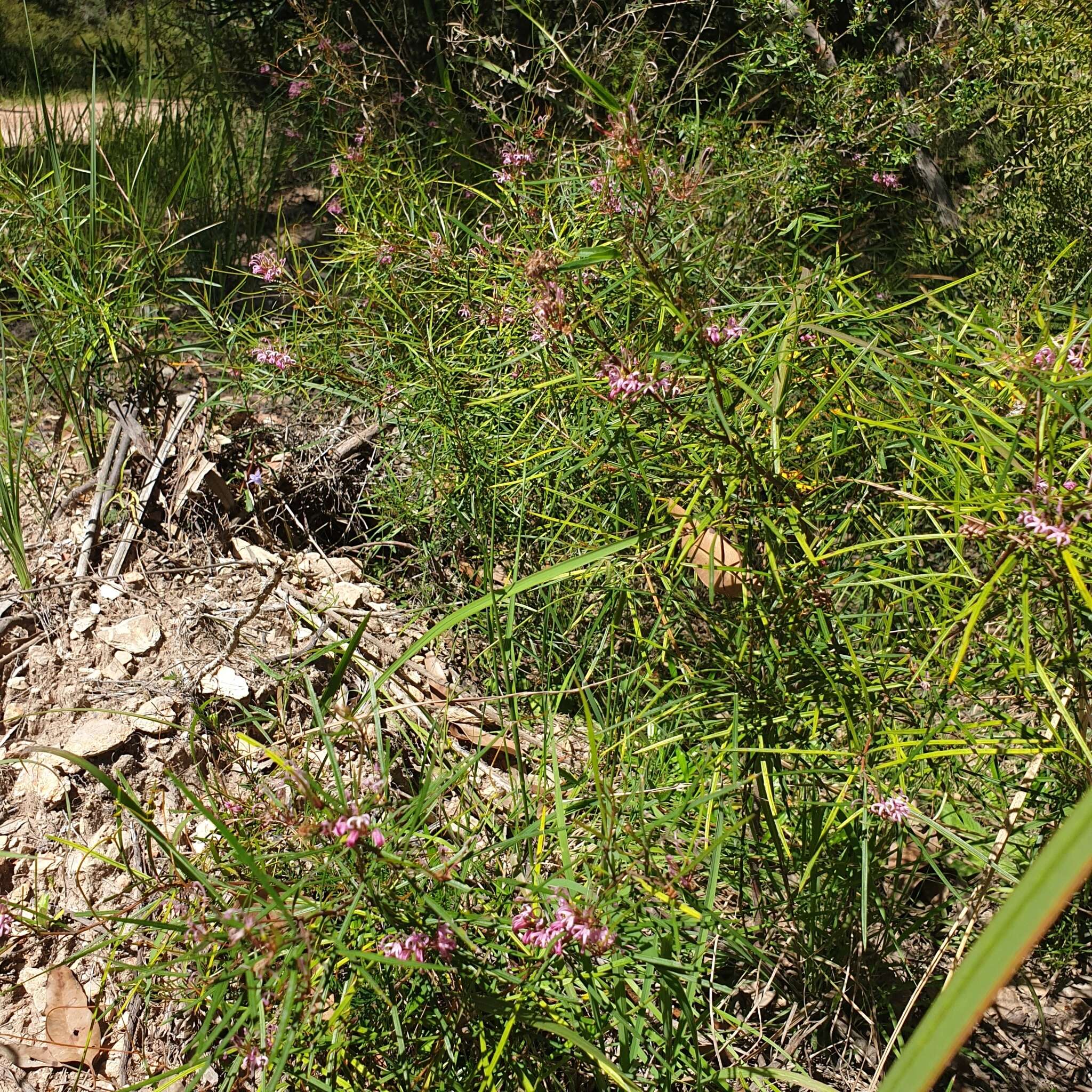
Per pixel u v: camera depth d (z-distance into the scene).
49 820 2.37
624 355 2.18
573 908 1.66
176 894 1.99
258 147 6.12
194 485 3.15
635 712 2.45
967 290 4.08
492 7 5.09
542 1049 1.90
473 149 4.81
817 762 2.12
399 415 3.23
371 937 1.76
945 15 4.68
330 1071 1.77
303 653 2.74
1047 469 1.75
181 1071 1.74
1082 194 3.92
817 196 4.14
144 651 2.71
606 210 2.86
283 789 2.33
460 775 1.99
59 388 3.19
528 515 3.04
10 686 2.61
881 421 2.28
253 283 4.84
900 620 2.42
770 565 2.03
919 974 2.34
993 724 2.00
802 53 4.39
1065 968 2.47
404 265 3.30
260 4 6.16
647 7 4.62
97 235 3.56
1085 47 3.90
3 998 2.11
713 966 2.11
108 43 8.03
